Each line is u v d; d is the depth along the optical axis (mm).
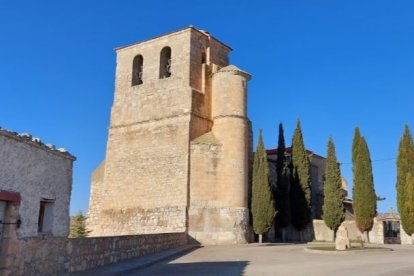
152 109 40156
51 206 15805
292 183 44875
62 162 16422
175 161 37375
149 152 39188
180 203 36156
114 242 21859
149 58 41875
